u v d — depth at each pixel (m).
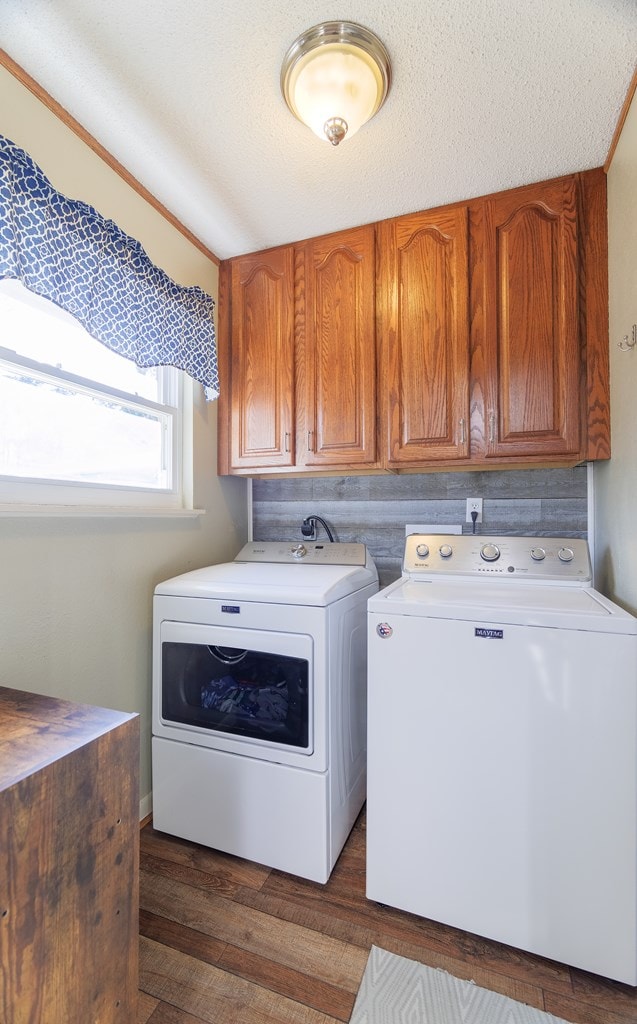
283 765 1.38
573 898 1.06
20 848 0.67
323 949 1.15
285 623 1.38
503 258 1.62
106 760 0.83
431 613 1.19
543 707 1.09
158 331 1.58
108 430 1.58
